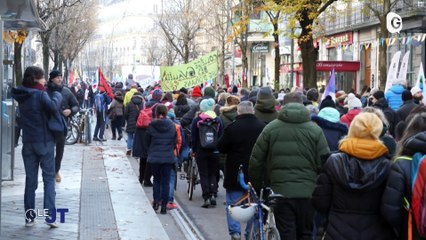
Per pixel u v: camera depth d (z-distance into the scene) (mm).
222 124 12164
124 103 23812
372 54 37750
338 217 5566
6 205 10922
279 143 7488
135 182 13992
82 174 14828
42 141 9266
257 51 52719
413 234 5242
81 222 9867
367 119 5547
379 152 5441
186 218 11391
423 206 5102
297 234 7578
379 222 5508
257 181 7840
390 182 5316
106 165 16578
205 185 12453
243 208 7465
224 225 10875
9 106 12883
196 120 12305
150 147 11484
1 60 7750
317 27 26844
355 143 5488
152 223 10047
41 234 8992
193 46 61844
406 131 5535
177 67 22938
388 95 14758
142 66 43625
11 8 9367
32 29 11594
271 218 6910
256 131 9086
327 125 8930
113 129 24719
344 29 40156
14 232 9055
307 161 7445
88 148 21031
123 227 9656
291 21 23969
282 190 7406
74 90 37281
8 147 12984
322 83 40000
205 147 12039
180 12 63688
